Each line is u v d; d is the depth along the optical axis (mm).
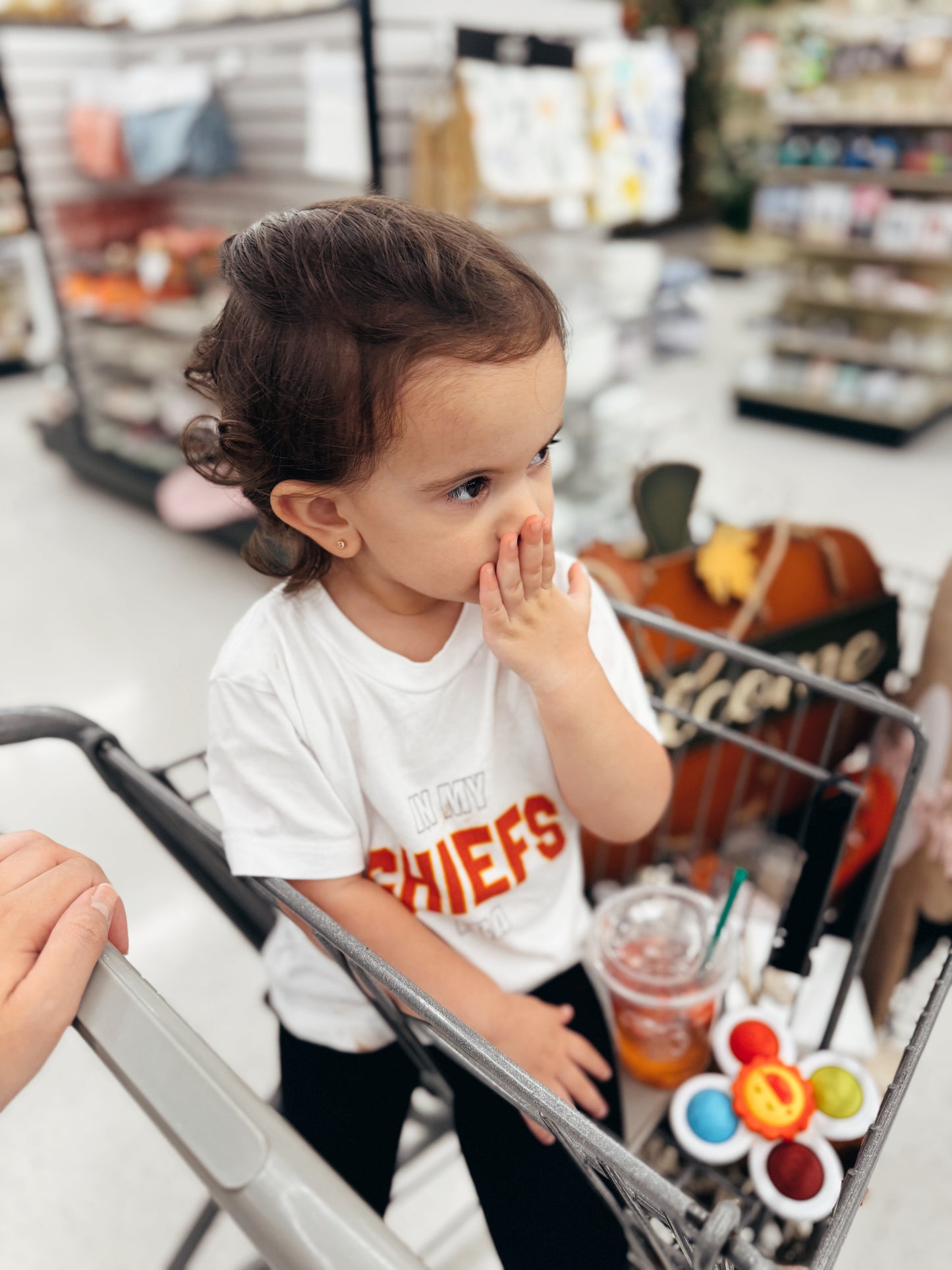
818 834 812
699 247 8312
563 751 673
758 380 4652
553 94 2543
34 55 3424
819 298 4598
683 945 892
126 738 2273
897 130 4238
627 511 3045
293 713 677
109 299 3475
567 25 3045
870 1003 1257
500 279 511
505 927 790
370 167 2438
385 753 703
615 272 2920
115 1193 1296
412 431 507
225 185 3387
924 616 1408
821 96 4449
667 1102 877
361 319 493
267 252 531
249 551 697
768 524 1352
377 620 687
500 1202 739
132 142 3166
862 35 4211
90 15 3488
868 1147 476
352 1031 833
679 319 5473
